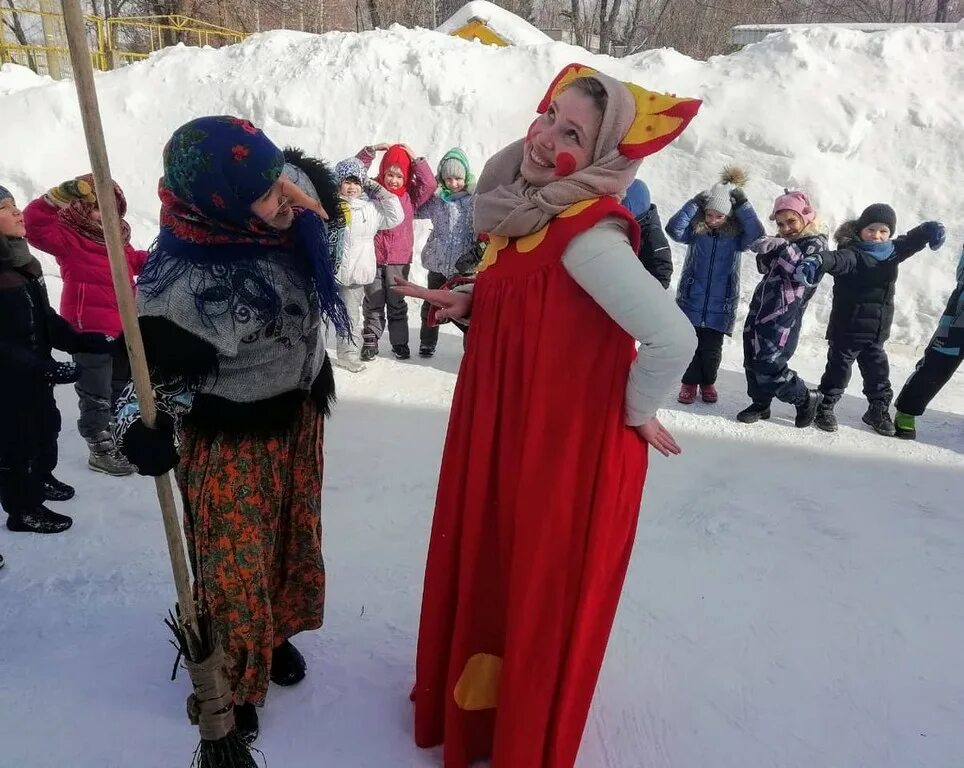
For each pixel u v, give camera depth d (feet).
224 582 6.38
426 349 18.79
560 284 5.41
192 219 5.59
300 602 7.38
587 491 5.59
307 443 6.84
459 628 6.14
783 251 14.19
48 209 11.39
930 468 13.50
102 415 11.93
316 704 7.41
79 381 11.72
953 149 21.56
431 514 11.25
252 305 5.68
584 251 5.21
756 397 15.16
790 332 14.44
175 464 5.35
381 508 11.39
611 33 87.40
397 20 92.99
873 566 10.25
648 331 5.09
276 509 6.65
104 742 6.87
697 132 22.94
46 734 6.93
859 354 14.83
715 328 15.53
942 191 21.22
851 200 21.50
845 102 22.48
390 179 17.47
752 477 12.88
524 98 25.16
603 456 5.55
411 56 26.12
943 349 13.96
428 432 14.38
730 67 24.32
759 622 8.97
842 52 23.65
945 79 22.67
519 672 5.78
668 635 8.68
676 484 12.55
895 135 22.02
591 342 5.48
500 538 5.93
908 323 20.27
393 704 7.46
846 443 14.52
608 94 5.25
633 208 13.14
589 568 5.64
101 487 11.73
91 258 11.51
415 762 6.77
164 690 7.54
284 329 6.12
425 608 6.44
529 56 26.12
